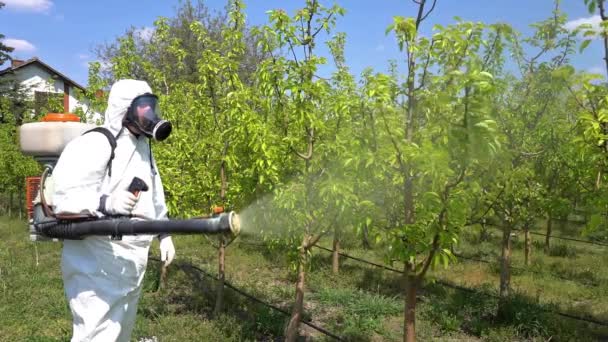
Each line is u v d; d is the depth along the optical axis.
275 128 5.21
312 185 4.88
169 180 6.70
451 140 3.07
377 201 3.97
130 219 3.14
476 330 6.59
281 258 10.25
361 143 3.66
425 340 6.28
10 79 32.28
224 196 6.42
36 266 9.19
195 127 7.03
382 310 7.19
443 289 8.29
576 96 3.74
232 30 6.27
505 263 7.08
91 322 3.47
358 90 4.61
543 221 16.69
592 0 3.57
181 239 12.59
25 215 17.97
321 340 6.10
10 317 6.30
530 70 5.96
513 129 5.70
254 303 7.28
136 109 3.55
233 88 6.24
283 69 4.89
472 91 2.96
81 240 3.48
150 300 7.44
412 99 3.61
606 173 3.75
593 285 9.02
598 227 3.97
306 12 4.85
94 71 10.42
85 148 3.39
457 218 3.39
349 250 11.79
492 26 3.73
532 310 6.83
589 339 6.35
